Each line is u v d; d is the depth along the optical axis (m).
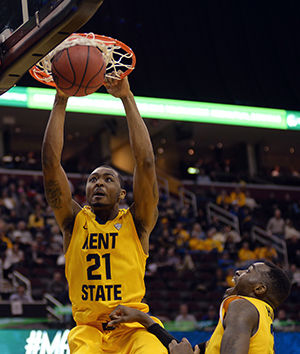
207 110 20.95
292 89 22.55
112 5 21.06
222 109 21.12
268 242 19.28
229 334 2.81
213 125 24.33
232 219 20.34
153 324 3.38
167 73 21.66
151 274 15.41
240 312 2.88
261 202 22.91
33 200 18.34
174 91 21.48
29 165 21.98
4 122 23.08
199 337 10.21
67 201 3.65
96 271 3.50
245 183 24.30
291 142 26.44
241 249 17.59
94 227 3.60
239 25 22.39
